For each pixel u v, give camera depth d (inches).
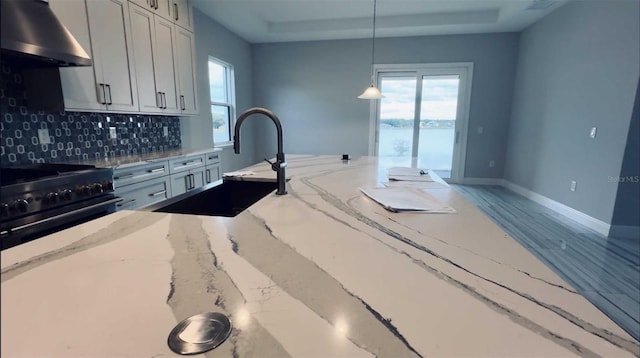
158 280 24.1
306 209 44.8
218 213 68.5
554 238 118.2
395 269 26.4
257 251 29.8
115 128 116.5
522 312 20.5
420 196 52.1
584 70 136.0
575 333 18.6
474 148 213.0
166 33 123.6
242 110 216.7
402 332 18.5
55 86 84.2
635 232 118.3
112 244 31.2
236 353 16.8
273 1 157.3
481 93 205.6
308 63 221.8
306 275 25.1
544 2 147.5
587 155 133.6
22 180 66.0
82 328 18.4
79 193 75.7
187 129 157.9
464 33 199.8
